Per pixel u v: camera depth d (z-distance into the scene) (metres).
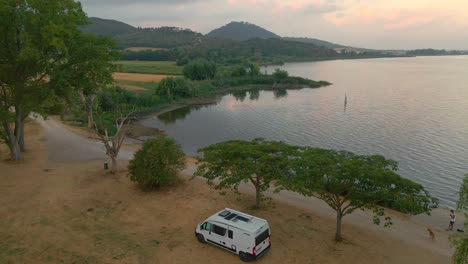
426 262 22.09
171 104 99.25
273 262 20.70
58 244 21.89
